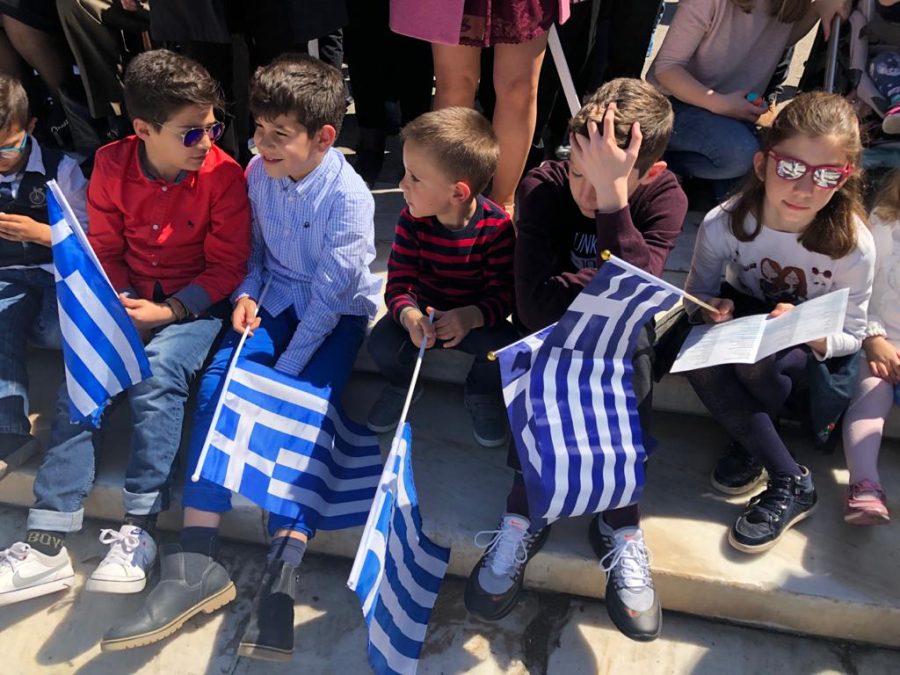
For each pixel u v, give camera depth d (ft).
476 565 7.05
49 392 8.81
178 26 8.79
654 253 6.57
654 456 8.11
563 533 7.33
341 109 7.54
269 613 6.56
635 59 10.84
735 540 7.07
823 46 10.44
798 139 6.23
